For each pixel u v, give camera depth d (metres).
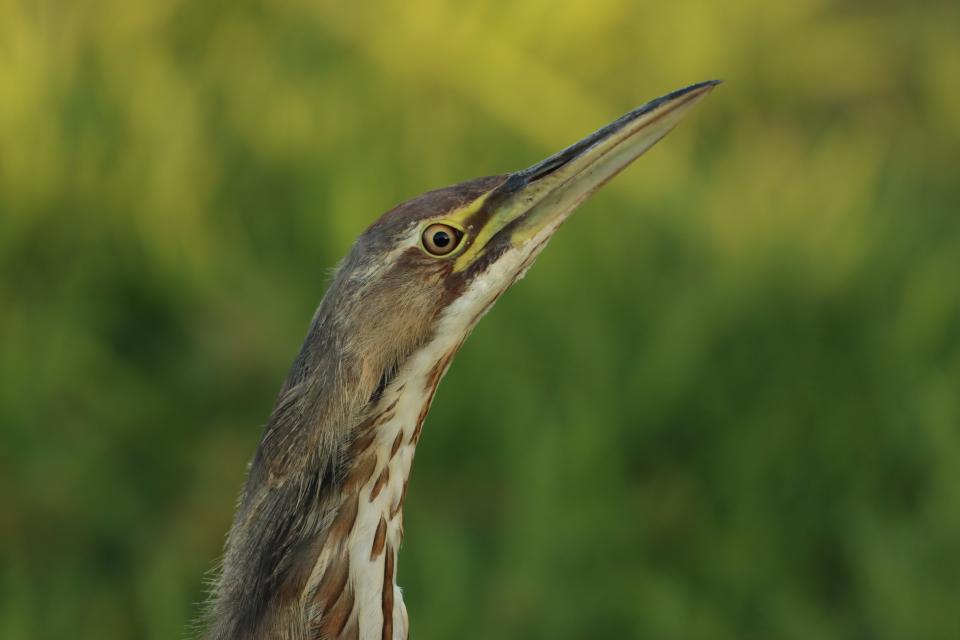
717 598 13.98
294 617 7.86
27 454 14.67
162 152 16.62
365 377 7.93
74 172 16.38
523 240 8.34
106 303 15.94
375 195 16.61
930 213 18.16
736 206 16.88
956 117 19.89
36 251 16.03
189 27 18.80
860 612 14.02
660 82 19.69
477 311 8.30
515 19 19.06
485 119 18.39
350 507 7.94
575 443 14.43
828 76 20.70
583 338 15.41
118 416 15.05
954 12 21.89
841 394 15.49
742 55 20.33
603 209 16.75
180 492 14.84
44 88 16.94
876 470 15.14
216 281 16.02
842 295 16.02
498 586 13.77
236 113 17.69
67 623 13.67
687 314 15.56
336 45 18.94
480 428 15.11
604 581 13.77
